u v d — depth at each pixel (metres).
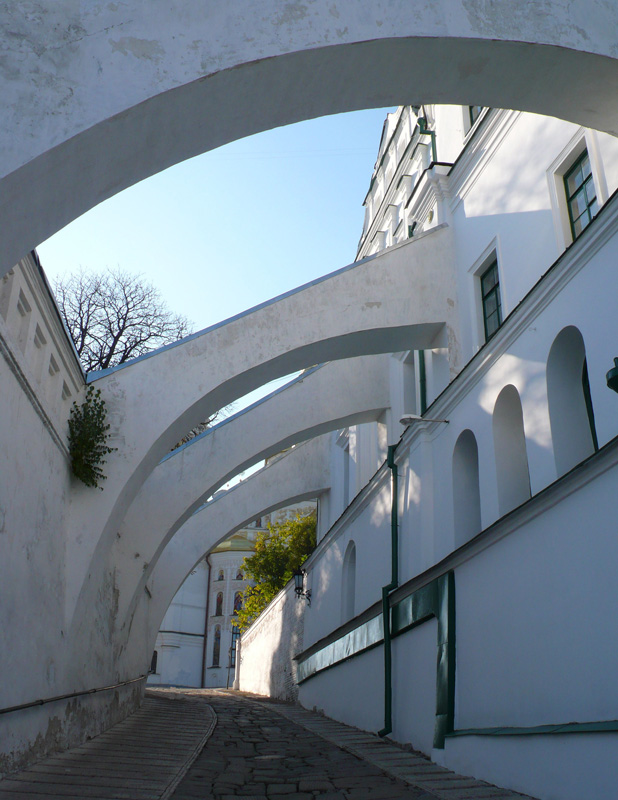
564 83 6.96
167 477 15.25
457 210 13.55
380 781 7.53
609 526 6.16
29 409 7.95
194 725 13.19
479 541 8.51
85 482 10.26
